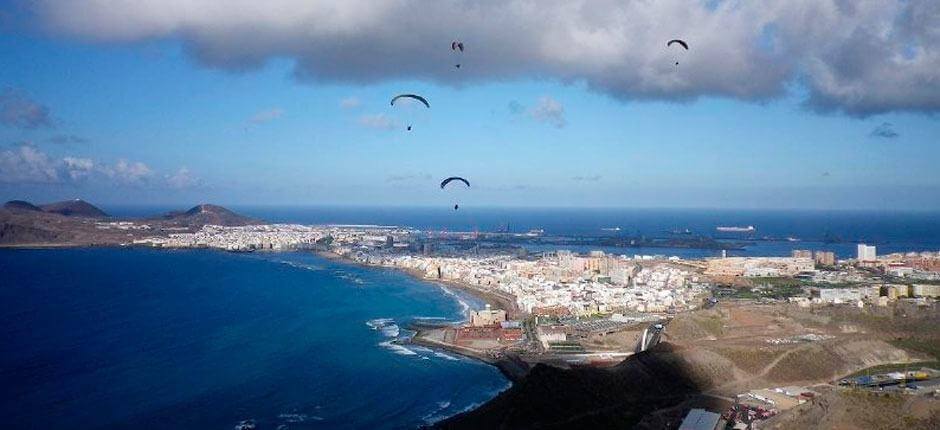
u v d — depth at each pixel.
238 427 163.25
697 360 199.00
